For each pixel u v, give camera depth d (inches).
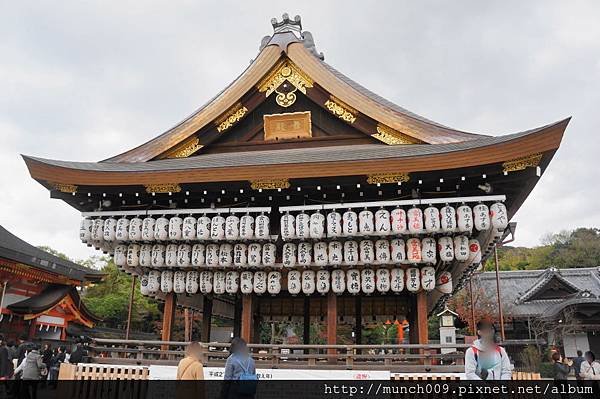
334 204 479.2
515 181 463.2
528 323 1636.3
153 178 489.1
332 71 612.1
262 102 593.9
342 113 567.8
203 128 584.7
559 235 3314.5
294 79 586.6
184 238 497.4
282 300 702.5
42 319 1132.5
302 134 581.9
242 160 514.0
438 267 557.6
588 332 1465.3
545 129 411.5
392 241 472.7
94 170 498.9
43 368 590.9
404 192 495.5
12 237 1315.2
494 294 1835.6
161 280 527.5
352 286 484.7
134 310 1889.8
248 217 487.5
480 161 431.8
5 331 1057.5
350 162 454.0
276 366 443.5
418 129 531.2
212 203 509.4
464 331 1777.8
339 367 434.6
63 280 1229.7
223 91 627.5
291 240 495.8
